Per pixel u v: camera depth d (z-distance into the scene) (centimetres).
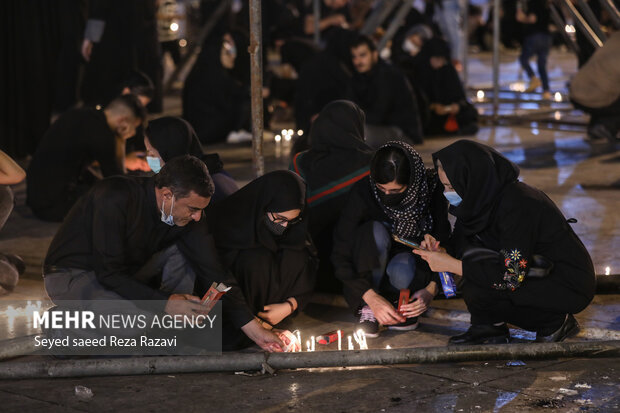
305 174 1176
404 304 1031
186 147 1109
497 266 959
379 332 1062
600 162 2023
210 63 2408
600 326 1052
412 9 3525
